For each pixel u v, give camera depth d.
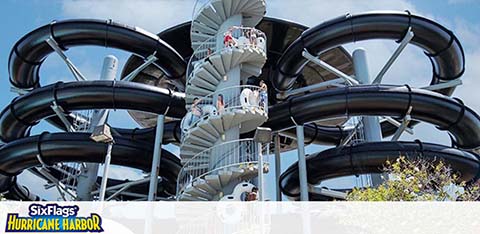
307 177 23.02
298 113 21.92
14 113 23.67
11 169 23.22
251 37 21.27
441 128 21.86
